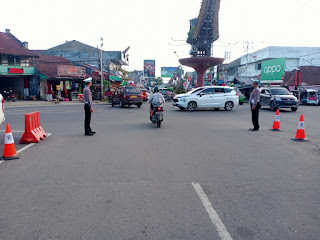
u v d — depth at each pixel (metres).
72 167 5.38
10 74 30.06
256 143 7.76
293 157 6.20
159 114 10.78
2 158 6.01
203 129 10.44
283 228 3.05
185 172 5.06
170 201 3.76
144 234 2.93
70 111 19.09
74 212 3.43
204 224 3.14
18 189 4.21
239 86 39.72
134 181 4.57
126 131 9.91
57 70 32.12
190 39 28.44
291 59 45.97
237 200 3.80
